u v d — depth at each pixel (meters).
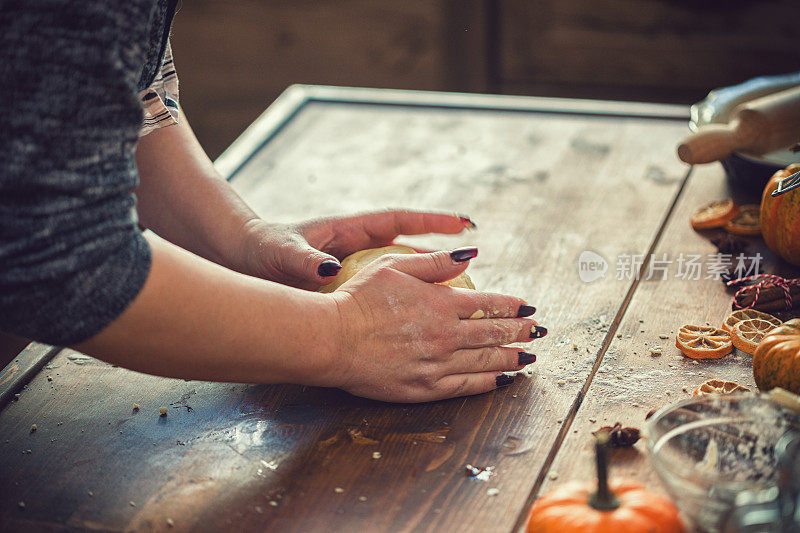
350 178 1.62
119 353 1.04
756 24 3.22
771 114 1.41
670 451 1.03
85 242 1.00
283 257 1.24
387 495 1.08
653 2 3.30
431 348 1.15
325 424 1.15
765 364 1.12
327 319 1.12
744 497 0.95
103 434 1.16
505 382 1.18
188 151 1.31
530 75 3.58
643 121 1.72
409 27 3.57
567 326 1.27
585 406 1.15
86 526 1.07
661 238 1.42
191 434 1.15
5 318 1.00
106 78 0.99
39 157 0.97
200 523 1.06
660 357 1.21
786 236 1.31
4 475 1.12
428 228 1.32
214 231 1.29
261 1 3.65
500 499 1.06
